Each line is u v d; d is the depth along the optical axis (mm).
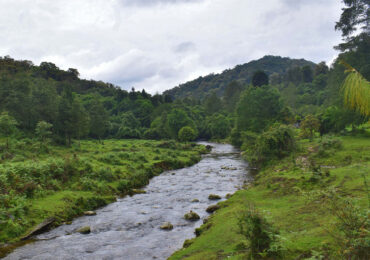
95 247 12781
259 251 7703
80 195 20984
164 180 31109
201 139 113250
